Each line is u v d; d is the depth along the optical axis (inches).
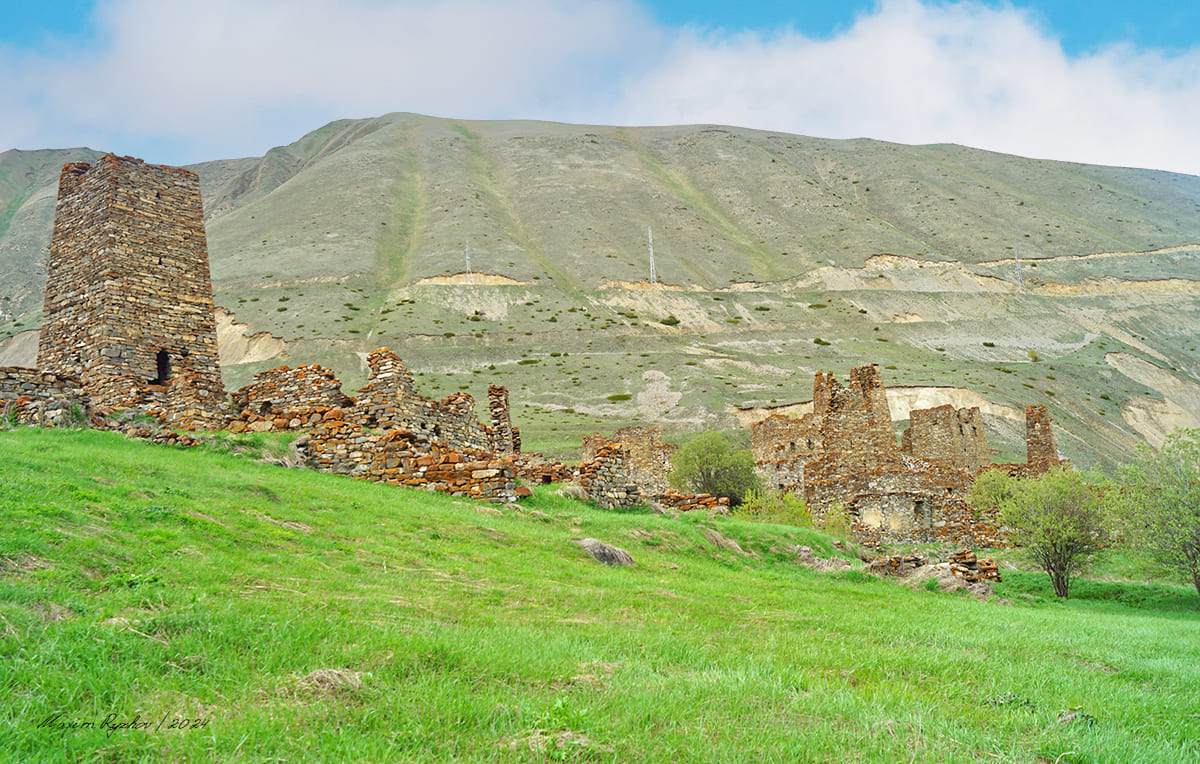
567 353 5167.3
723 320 6259.8
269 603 348.8
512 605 436.1
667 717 265.3
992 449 3093.0
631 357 5024.6
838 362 5073.8
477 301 6033.5
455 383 4458.7
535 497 833.5
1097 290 7042.3
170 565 387.2
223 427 912.9
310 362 4544.8
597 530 755.4
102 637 275.3
